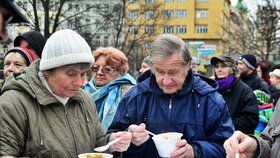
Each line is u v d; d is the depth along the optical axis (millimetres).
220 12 74750
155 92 2723
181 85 2676
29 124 2252
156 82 2736
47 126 2299
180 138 2494
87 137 2477
